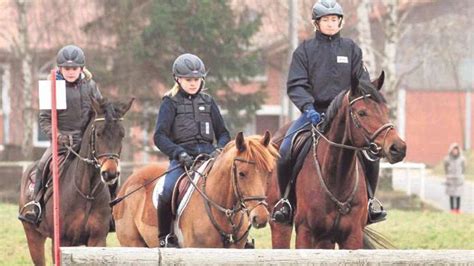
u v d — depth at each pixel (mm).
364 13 41875
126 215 14789
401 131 61656
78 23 46562
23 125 45719
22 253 20375
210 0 42031
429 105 63344
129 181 14945
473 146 64875
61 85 13672
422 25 52031
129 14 42531
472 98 64375
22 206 16078
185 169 13312
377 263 11133
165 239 13477
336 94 13945
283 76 48375
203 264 10867
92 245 15047
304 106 13695
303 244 13625
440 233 24000
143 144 43000
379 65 50594
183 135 13469
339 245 13711
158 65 42031
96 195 14844
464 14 51125
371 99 12852
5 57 50469
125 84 42125
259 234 22922
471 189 44875
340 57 13961
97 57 42594
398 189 43000
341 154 13148
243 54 43250
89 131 14539
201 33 41875
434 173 53969
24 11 45969
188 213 13000
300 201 13656
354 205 13359
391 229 24641
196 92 13570
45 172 15430
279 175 14125
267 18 49688
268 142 12148
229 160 12398
